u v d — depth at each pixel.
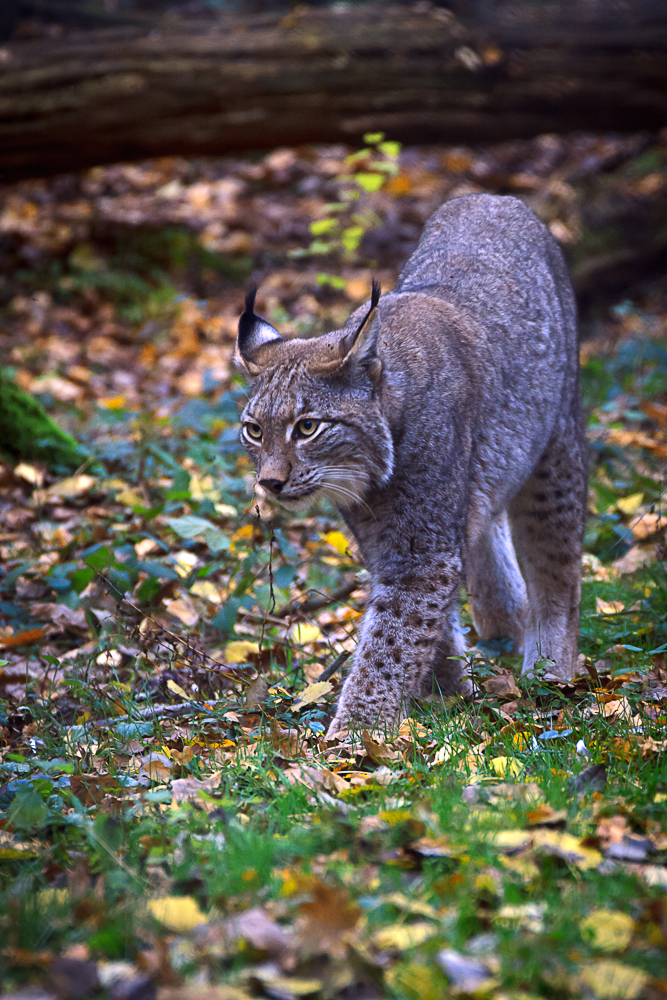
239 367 8.22
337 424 7.59
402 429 7.84
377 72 19.75
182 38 19.84
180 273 21.72
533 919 4.61
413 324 8.29
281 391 7.68
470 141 20.62
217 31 20.30
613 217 21.31
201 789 6.16
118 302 20.72
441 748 6.80
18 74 19.70
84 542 11.05
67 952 4.57
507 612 9.73
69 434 14.75
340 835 5.44
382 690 7.68
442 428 7.95
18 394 13.72
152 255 22.12
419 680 7.83
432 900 4.79
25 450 13.48
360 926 4.58
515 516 9.64
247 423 7.99
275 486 7.62
